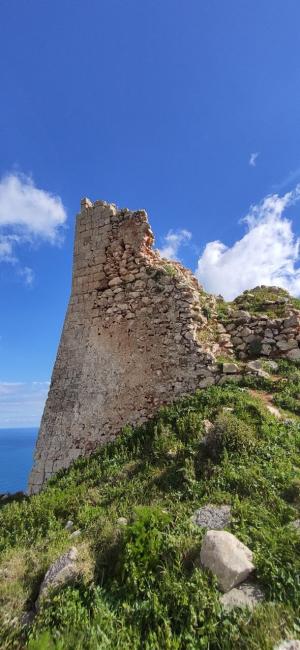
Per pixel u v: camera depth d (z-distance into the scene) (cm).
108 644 332
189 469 604
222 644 313
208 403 806
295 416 732
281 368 930
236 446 614
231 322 1099
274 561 379
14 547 572
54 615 377
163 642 328
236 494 508
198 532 448
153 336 1034
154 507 504
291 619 320
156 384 984
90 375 1100
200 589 364
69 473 916
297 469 547
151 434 839
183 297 1022
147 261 1125
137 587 390
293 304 1164
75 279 1245
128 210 1202
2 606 407
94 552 466
